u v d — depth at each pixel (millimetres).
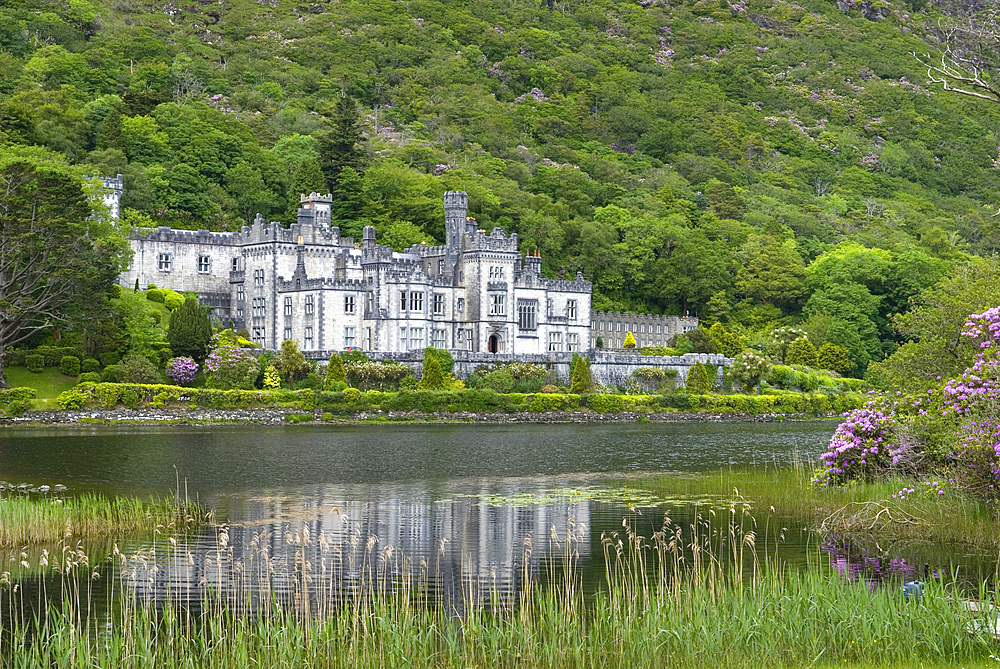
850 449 67688
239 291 179375
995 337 61000
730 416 160625
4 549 57094
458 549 59219
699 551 57531
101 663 40062
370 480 84812
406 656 40906
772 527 63062
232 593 50094
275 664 40375
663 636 42031
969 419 59969
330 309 167125
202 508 70750
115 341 142500
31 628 45125
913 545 57719
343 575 53719
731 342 195750
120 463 90688
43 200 131375
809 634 41719
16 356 137250
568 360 167375
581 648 41375
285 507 71688
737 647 41312
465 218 184000
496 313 180750
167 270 176625
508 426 138875
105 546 58625
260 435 117500
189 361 142250
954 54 51000
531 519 67625
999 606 42281
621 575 52031
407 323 172625
